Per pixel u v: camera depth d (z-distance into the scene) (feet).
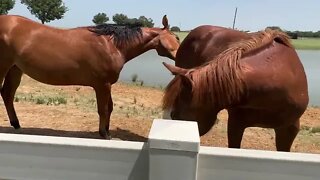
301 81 11.42
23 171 5.23
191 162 4.66
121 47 17.31
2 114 22.39
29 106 24.81
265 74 10.57
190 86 9.99
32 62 16.56
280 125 11.36
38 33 16.63
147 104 29.91
